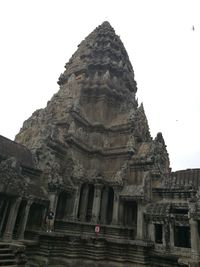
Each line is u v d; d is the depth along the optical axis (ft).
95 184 105.19
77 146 111.65
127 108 135.64
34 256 75.00
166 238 83.82
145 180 97.55
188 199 89.04
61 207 99.96
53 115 120.57
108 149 118.62
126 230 90.74
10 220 70.69
